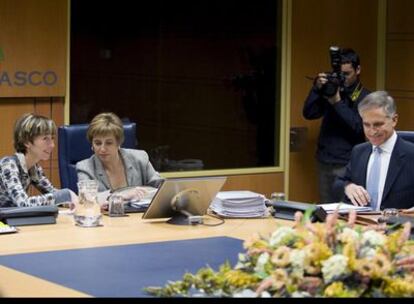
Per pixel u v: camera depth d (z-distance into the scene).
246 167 8.42
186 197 4.82
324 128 8.10
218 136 8.30
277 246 3.18
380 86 8.91
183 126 8.11
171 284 3.19
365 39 8.84
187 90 8.12
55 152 7.10
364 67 8.88
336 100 7.86
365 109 5.48
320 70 8.59
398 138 5.51
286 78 8.43
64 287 3.38
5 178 5.05
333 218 3.15
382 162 5.50
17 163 5.14
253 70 8.42
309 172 8.63
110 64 7.59
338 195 5.65
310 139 8.61
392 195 5.43
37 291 3.31
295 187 8.59
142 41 7.79
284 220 4.99
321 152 8.12
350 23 8.73
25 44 6.95
